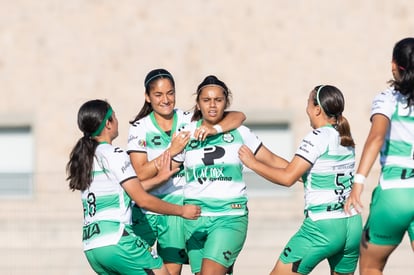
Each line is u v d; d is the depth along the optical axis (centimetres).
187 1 5869
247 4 5838
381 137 2303
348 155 2619
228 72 5856
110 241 2548
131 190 2530
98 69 5922
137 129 2836
